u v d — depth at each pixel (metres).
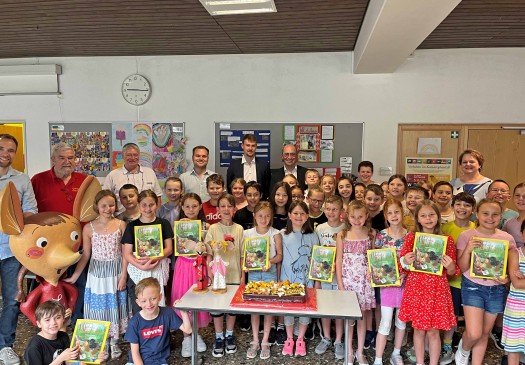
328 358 2.77
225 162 5.03
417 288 2.45
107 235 2.72
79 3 3.23
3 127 5.56
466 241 2.49
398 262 2.56
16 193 2.44
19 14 3.49
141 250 2.66
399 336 2.62
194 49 4.69
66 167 3.06
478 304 2.40
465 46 4.50
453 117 4.68
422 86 4.69
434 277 2.43
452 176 4.75
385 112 4.76
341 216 3.14
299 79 4.84
